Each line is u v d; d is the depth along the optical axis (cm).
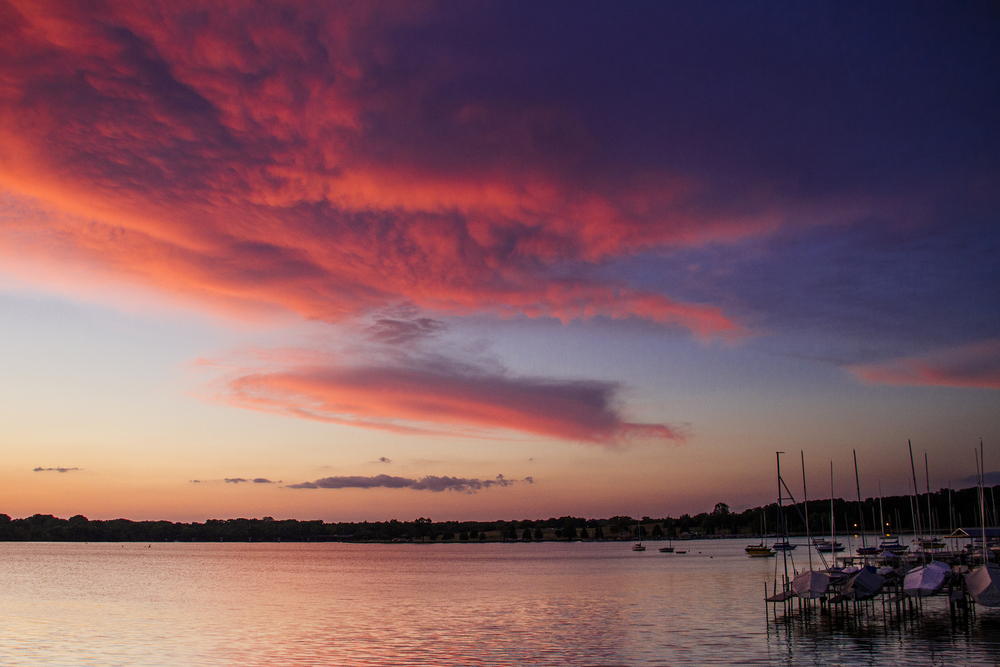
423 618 8712
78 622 8412
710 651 6019
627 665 5562
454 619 8569
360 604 10594
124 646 6594
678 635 6869
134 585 14762
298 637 7131
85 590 13350
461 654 6109
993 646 6062
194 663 5788
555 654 6044
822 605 8112
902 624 7250
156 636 7219
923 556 11756
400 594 12350
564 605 10044
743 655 5825
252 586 14512
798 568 18212
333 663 5775
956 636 6544
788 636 6662
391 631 7544
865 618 7644
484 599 11238
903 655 5728
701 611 8806
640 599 10681
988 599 6719
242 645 6644
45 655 6109
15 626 8019
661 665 5534
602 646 6378
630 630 7300
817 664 5456
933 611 8056
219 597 11881
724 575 16012
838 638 6500
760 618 7988
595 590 12550
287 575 18838
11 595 12250
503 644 6588
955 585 8019
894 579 8431
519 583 14850
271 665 5700
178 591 13175
